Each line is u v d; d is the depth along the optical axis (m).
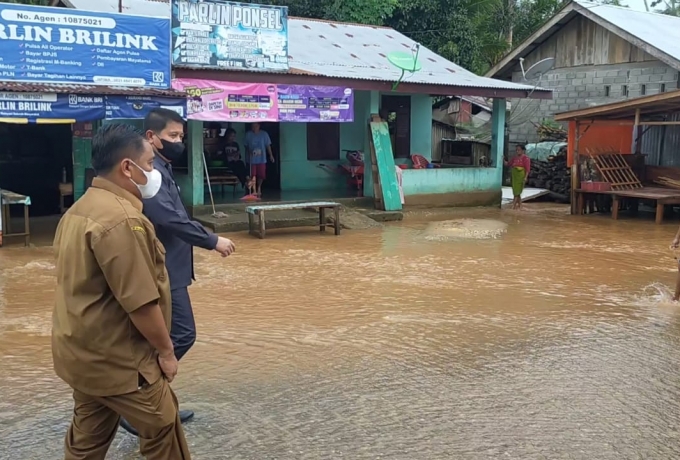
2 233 10.45
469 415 4.41
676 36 18.86
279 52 12.80
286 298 7.50
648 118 16.42
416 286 8.12
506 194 19.14
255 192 14.58
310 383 4.96
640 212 16.17
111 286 2.73
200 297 7.51
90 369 2.80
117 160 2.95
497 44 26.12
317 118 13.51
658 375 5.20
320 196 15.23
